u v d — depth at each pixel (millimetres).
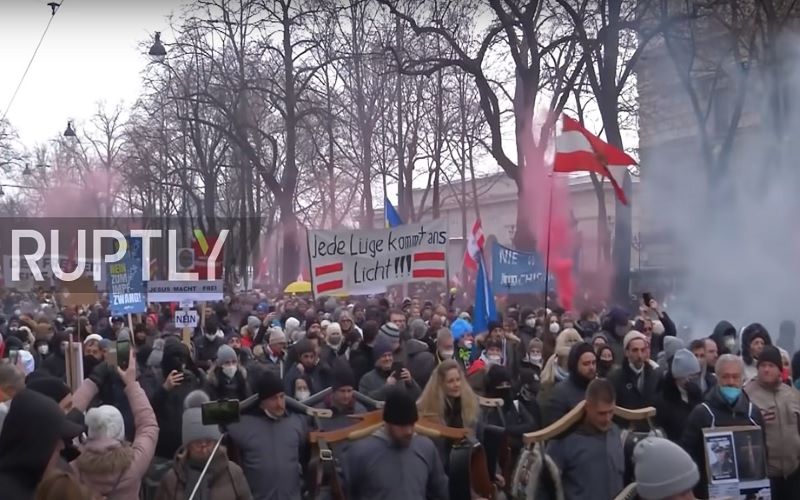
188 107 44656
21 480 4078
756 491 7195
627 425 6934
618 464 6703
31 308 27078
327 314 18344
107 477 5535
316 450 6949
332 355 12367
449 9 34031
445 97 42688
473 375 9719
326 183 48875
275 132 43031
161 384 9547
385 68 34688
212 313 16578
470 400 7875
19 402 4141
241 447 7094
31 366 10875
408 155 44375
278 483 7051
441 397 7820
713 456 7148
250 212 44938
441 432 6859
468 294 24875
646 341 8961
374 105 40406
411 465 6484
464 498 6504
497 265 18891
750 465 7199
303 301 23828
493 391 8961
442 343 10789
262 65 38781
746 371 10148
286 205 38094
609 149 12773
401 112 41562
